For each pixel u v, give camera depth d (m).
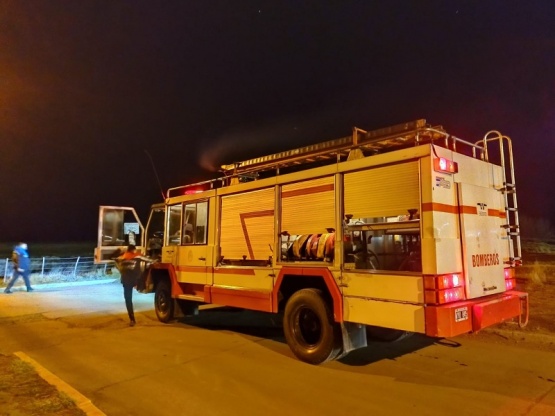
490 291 5.39
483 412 4.21
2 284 16.19
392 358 6.12
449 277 4.81
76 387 5.08
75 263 20.19
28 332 8.17
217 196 8.16
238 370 5.70
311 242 6.13
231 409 4.40
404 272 4.96
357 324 5.83
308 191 6.34
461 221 5.11
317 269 5.96
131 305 8.95
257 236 7.18
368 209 5.49
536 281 10.66
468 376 5.29
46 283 16.66
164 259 9.44
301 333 6.16
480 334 7.21
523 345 6.59
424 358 6.09
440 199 4.91
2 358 6.25
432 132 5.23
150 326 8.80
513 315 5.49
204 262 8.24
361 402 4.53
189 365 5.94
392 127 5.66
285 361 6.10
